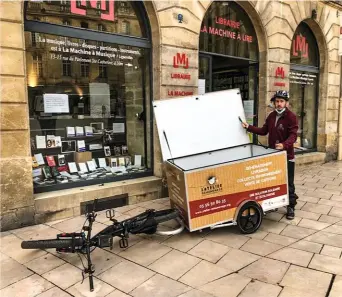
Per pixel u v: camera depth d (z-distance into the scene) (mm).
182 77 5875
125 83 5730
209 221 3979
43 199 4547
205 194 3924
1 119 4145
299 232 4215
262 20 7293
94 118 5488
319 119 9641
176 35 5711
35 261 3514
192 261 3471
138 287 3002
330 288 2920
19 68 4227
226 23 6957
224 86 7609
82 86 5258
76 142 5324
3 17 4062
